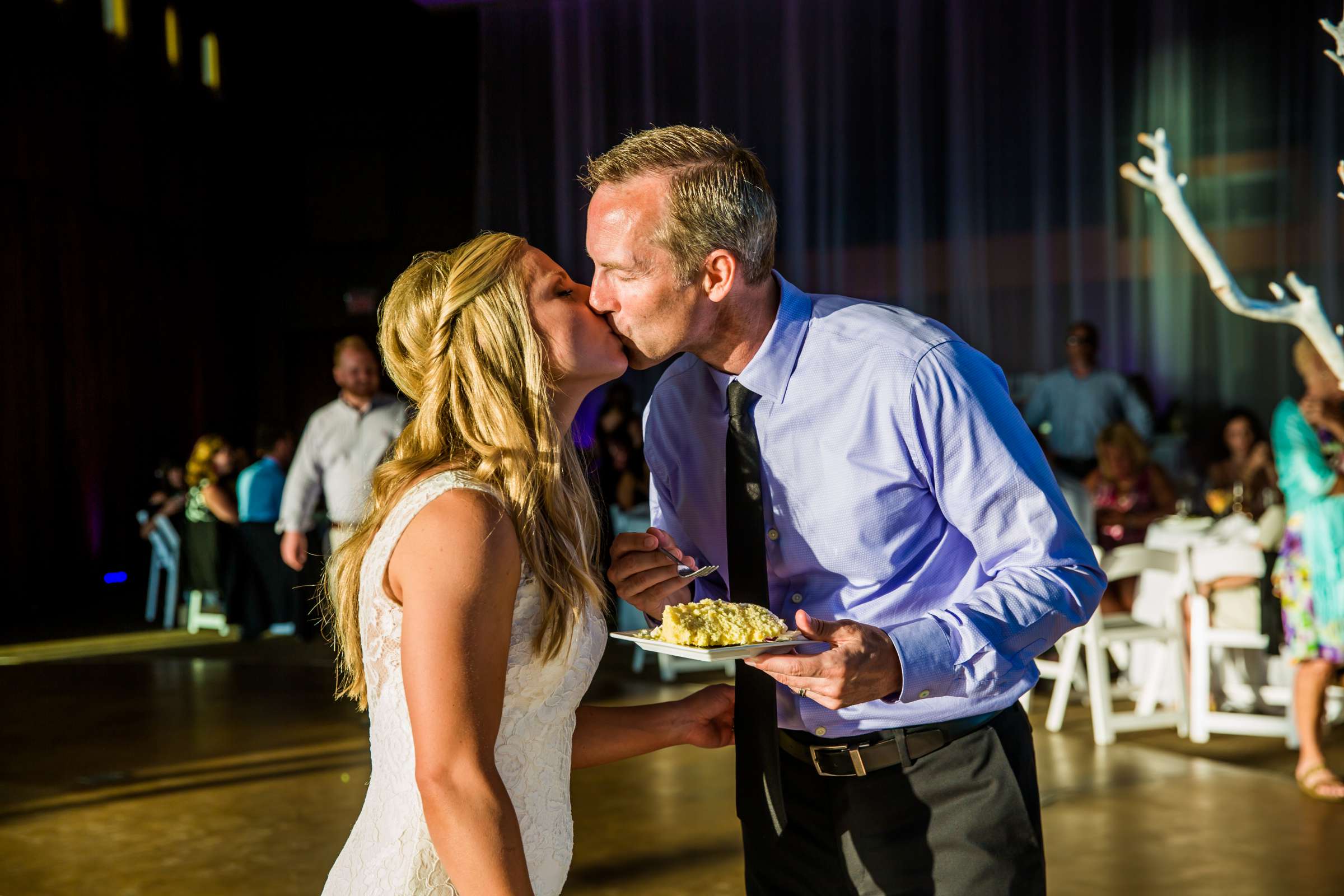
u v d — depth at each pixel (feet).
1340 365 5.11
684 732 5.24
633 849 11.12
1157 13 34.94
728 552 5.03
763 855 5.24
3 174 29.07
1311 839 11.00
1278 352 33.50
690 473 5.31
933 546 4.90
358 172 39.11
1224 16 34.22
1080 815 11.85
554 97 39.22
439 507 3.74
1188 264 34.58
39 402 30.58
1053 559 4.52
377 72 39.01
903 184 37.65
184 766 14.39
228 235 38.58
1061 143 36.19
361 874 3.99
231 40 38.04
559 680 4.01
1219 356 34.27
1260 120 33.86
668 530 5.51
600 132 39.32
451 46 39.11
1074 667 15.42
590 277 39.22
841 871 5.01
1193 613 15.07
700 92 39.06
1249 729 14.84
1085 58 35.70
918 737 4.81
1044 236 36.35
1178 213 5.24
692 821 11.94
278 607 24.30
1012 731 4.89
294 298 39.40
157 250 35.17
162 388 35.45
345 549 4.19
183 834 11.78
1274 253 33.76
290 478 16.53
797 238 38.60
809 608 4.99
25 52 29.63
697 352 4.90
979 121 36.88
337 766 14.32
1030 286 36.55
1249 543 15.62
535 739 3.98
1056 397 25.20
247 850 11.30
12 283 29.58
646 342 4.49
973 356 4.77
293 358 39.78
